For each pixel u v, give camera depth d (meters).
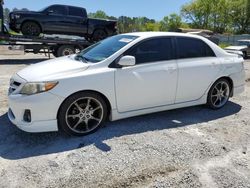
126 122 4.86
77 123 4.23
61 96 3.98
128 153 3.77
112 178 3.23
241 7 69.00
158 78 4.71
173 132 4.51
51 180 3.15
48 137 4.22
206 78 5.34
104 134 4.34
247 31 70.12
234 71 5.75
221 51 5.70
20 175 3.23
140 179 3.23
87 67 4.25
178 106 5.14
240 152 3.94
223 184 3.16
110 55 4.48
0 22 12.74
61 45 14.07
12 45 13.28
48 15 13.35
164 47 4.89
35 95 3.88
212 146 4.07
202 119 5.18
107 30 14.98
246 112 5.68
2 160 3.55
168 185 3.13
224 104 5.85
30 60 14.36
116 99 4.41
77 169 3.38
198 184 3.15
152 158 3.67
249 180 3.26
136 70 4.52
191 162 3.61
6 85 7.62
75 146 3.95
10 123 4.74
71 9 13.91
